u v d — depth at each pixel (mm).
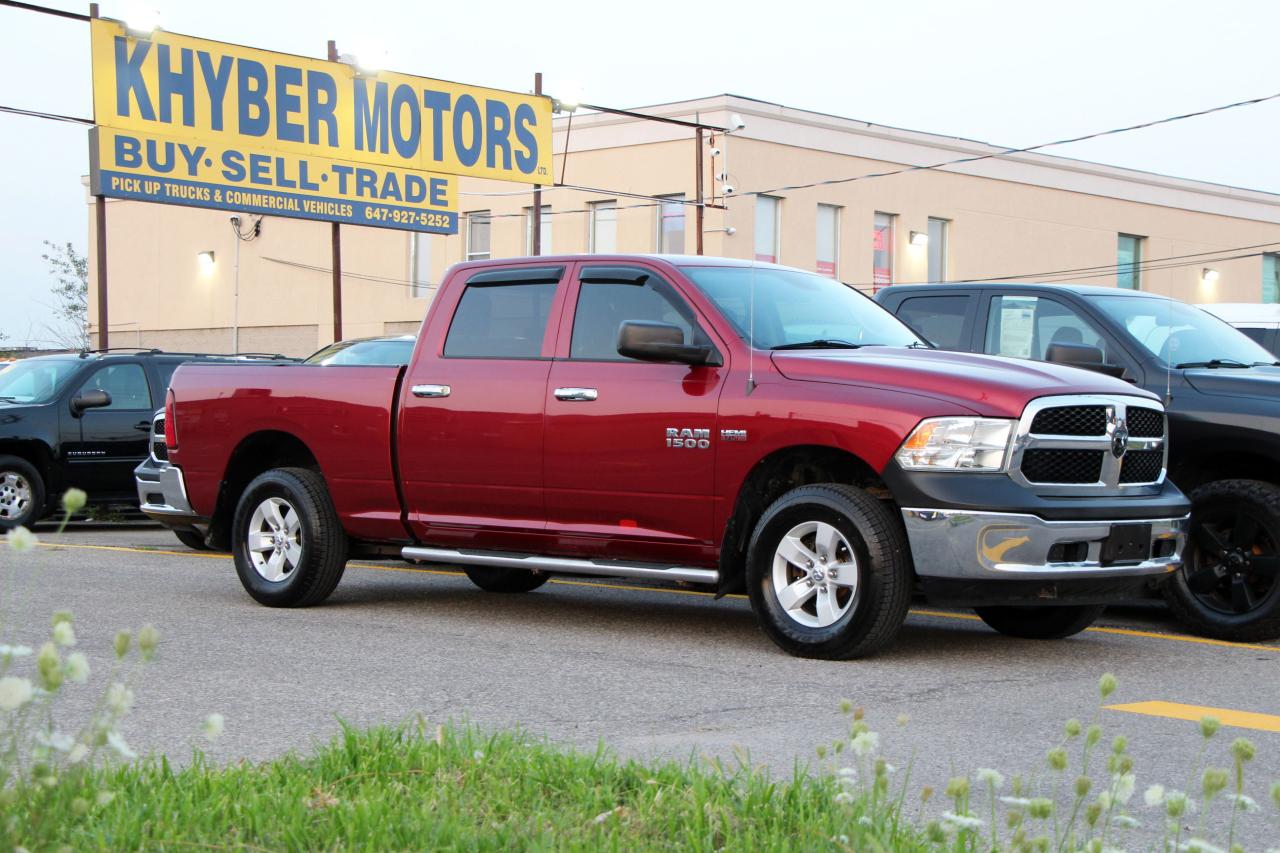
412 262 41469
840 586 6953
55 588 9719
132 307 50062
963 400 6738
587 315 7930
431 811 3697
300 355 44750
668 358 7281
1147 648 7656
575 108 29344
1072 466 6875
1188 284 47500
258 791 3912
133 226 49969
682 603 9398
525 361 8031
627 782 4137
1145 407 7207
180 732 5273
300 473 8906
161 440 12352
